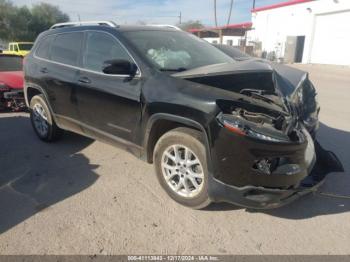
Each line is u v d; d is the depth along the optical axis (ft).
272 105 10.96
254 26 114.73
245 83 11.65
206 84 11.30
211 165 10.53
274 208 11.45
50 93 16.92
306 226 10.91
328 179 14.06
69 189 13.21
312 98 14.03
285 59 96.68
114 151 17.11
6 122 22.86
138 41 13.61
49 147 17.78
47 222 11.02
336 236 10.42
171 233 10.50
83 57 15.14
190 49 14.74
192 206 11.63
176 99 11.10
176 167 11.79
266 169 10.07
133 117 12.75
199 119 10.51
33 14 164.76
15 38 159.33
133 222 11.03
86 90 14.56
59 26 17.69
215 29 123.44
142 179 14.03
